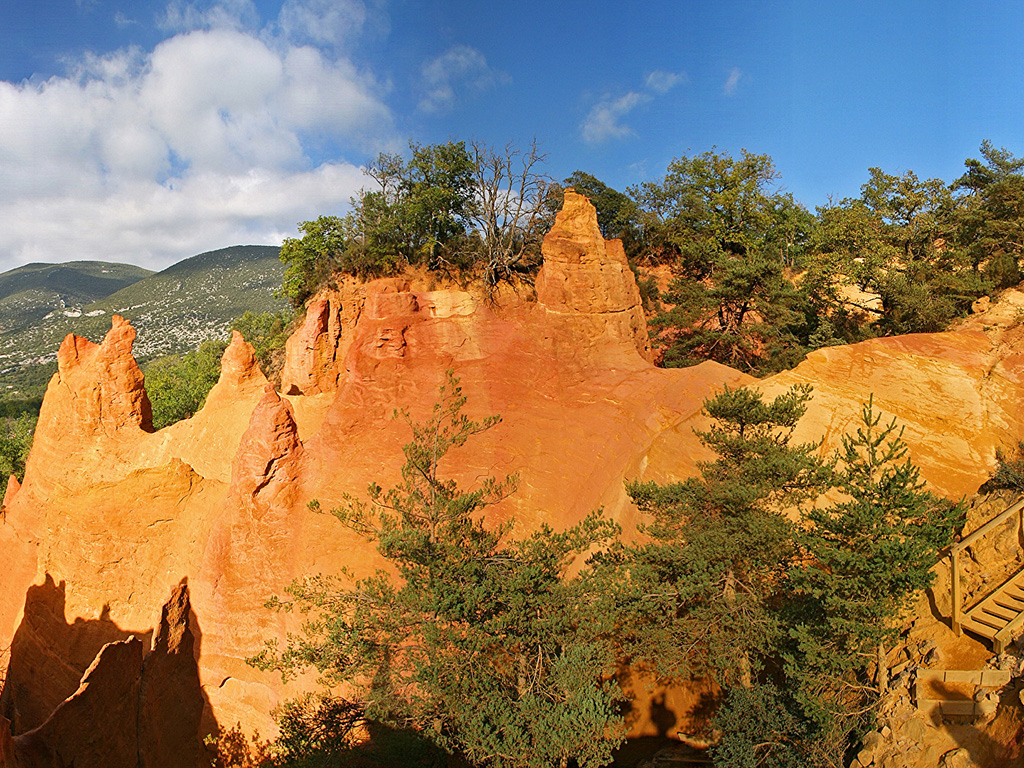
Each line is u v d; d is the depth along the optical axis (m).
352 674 19.23
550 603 18.77
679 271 57.50
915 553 15.28
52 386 28.86
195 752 22.94
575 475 26.44
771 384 27.84
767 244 56.59
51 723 17.19
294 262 58.31
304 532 24.20
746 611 19.41
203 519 25.25
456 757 19.42
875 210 52.44
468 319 32.31
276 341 66.12
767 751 17.41
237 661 23.33
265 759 22.73
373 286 42.84
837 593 16.52
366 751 19.39
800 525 21.16
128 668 20.12
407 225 52.38
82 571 25.12
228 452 32.84
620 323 32.31
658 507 21.91
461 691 17.42
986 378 25.69
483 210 50.44
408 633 19.52
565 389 29.70
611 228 60.47
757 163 57.47
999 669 15.02
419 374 29.83
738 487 19.62
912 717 15.02
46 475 27.97
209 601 23.73
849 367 27.52
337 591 20.67
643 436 27.34
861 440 18.22
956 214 45.91
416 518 21.38
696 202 57.38
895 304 39.00
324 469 25.62
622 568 20.19
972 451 24.09
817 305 44.41
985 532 17.41
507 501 25.73
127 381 28.62
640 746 22.50
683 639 19.92
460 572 18.69
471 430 23.00
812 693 16.78
